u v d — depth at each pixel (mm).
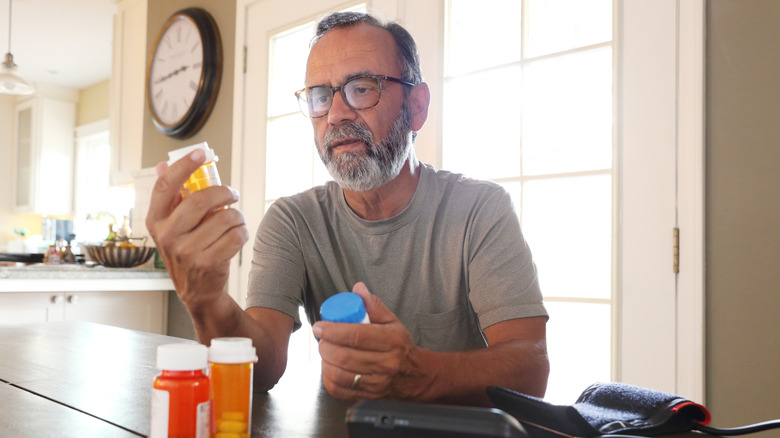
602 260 1790
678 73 1622
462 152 2086
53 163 5812
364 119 1146
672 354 1599
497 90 2021
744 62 1522
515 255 1114
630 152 1702
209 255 765
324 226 1278
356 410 512
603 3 1815
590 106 1840
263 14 2793
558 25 1943
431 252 1220
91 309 2865
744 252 1503
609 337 1752
